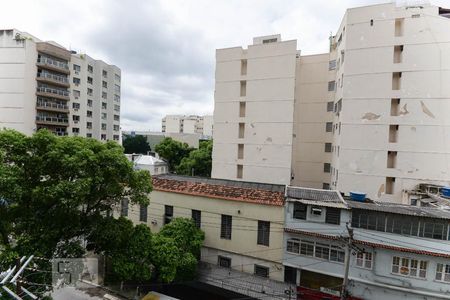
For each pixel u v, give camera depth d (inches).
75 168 515.8
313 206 734.5
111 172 575.8
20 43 1669.5
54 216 563.2
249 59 1339.8
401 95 1031.6
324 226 723.4
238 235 807.7
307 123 1434.5
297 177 1457.9
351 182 1111.0
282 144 1280.8
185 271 733.9
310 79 1424.7
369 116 1077.8
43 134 554.6
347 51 1106.7
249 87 1342.3
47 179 545.6
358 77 1091.3
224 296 750.5
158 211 917.8
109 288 741.9
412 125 1018.7
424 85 1002.7
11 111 1683.1
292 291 733.9
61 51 1852.9
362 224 700.7
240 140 1370.6
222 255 831.1
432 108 996.6
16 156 518.9
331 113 1379.2
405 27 1019.9
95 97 2196.1
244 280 777.6
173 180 970.7
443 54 981.8
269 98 1298.0
